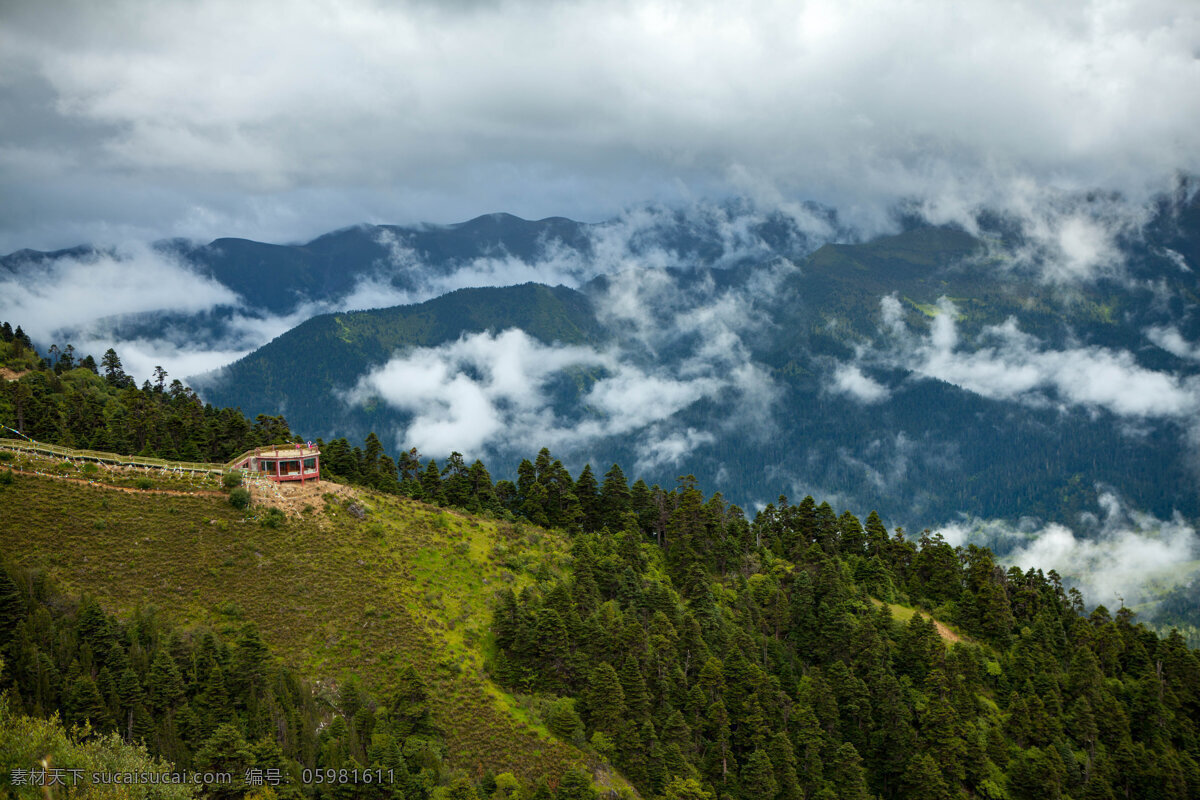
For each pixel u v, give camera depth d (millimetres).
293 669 96500
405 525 130875
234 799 78312
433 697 99750
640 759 104125
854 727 126000
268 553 111188
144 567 102000
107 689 81250
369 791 84312
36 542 99438
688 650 124188
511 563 131250
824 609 145875
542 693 109125
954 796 117562
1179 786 125250
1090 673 142250
